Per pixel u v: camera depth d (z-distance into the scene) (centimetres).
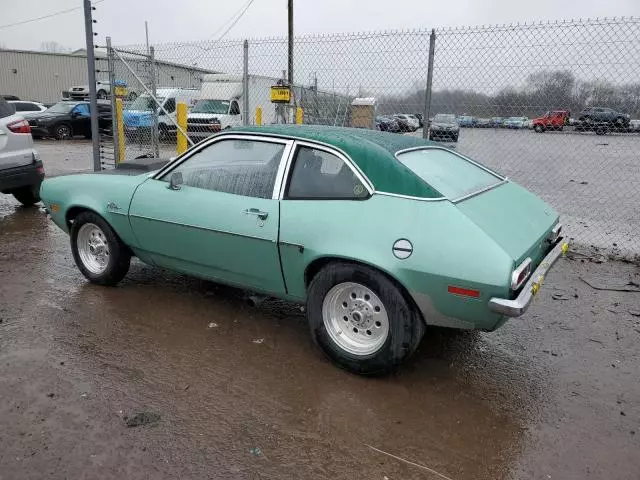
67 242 680
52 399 328
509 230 343
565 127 718
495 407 338
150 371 366
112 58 986
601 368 389
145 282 530
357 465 281
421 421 321
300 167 381
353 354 360
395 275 330
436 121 740
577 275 580
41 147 1922
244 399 337
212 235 410
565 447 301
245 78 886
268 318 458
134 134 1152
